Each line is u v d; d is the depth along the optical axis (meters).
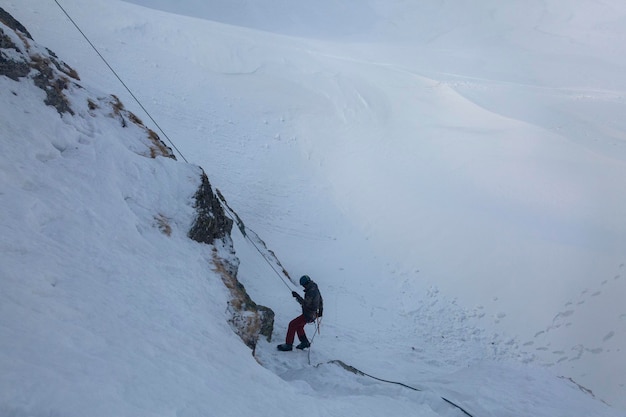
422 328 14.22
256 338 7.26
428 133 27.12
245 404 4.47
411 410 6.58
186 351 4.87
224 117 24.00
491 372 9.34
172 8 61.91
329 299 14.48
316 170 22.84
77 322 4.14
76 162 7.27
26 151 6.63
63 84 8.77
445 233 18.30
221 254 8.56
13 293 3.97
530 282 16.08
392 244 18.28
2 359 3.09
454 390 8.26
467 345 13.76
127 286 5.45
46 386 3.04
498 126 29.28
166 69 25.53
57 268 4.84
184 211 8.20
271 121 25.00
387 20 71.75
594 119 37.56
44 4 26.19
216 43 29.09
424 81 35.09
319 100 28.12
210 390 4.31
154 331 4.84
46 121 7.46
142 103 22.03
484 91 40.81
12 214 5.27
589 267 16.45
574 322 14.72
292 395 5.45
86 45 24.27
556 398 8.29
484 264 16.81
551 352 13.90
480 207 19.98
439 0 78.62
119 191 7.34
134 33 27.05
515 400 7.95
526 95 41.62
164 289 5.95
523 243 17.44
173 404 3.69
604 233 18.59
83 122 8.41
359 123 27.25
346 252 17.78
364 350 11.68
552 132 29.55
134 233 6.77
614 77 53.28
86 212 6.34
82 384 3.26
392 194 21.09
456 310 15.31
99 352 3.86
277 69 29.56
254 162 21.91
